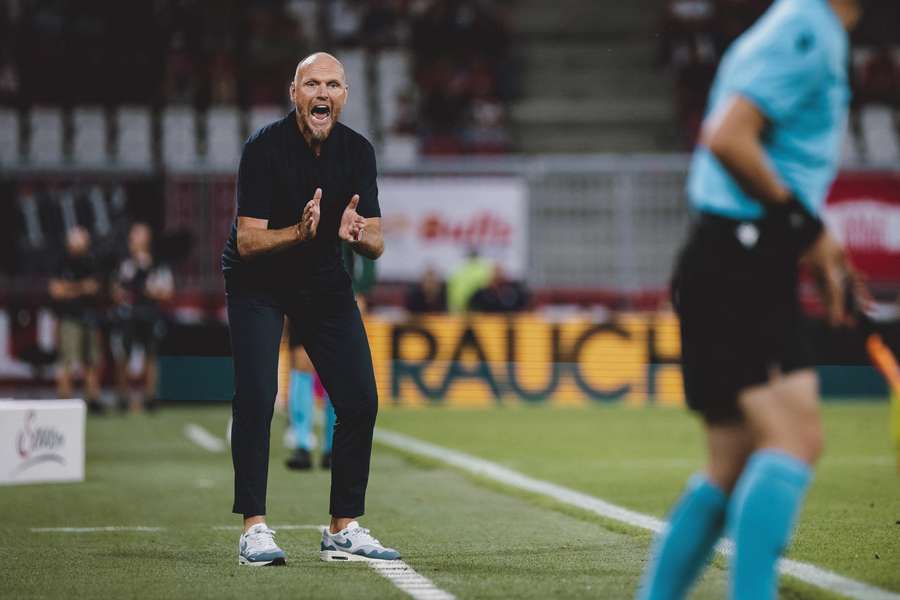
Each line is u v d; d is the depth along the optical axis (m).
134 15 80.44
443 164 56.38
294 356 29.31
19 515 22.52
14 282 53.50
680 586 11.61
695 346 11.25
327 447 29.47
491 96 81.19
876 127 76.69
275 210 16.91
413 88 81.50
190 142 74.81
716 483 11.55
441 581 15.70
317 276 17.03
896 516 21.33
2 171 53.53
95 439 38.81
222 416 48.31
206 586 15.48
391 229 56.31
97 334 49.69
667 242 57.38
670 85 83.38
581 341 54.69
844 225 56.22
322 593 14.94
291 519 21.83
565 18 88.94
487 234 56.53
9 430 26.92
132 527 21.00
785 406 10.92
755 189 10.75
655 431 40.62
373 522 21.42
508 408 51.81
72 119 74.81
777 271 11.03
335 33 84.25
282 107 77.94
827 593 14.41
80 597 14.87
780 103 10.72
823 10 10.94
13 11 79.19
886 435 38.75
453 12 85.62
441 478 28.28
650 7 89.44
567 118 80.69
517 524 21.16
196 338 55.09
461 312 56.22
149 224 54.34
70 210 53.88
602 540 19.25
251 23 82.44
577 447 35.28
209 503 24.22
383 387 54.16
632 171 57.22
